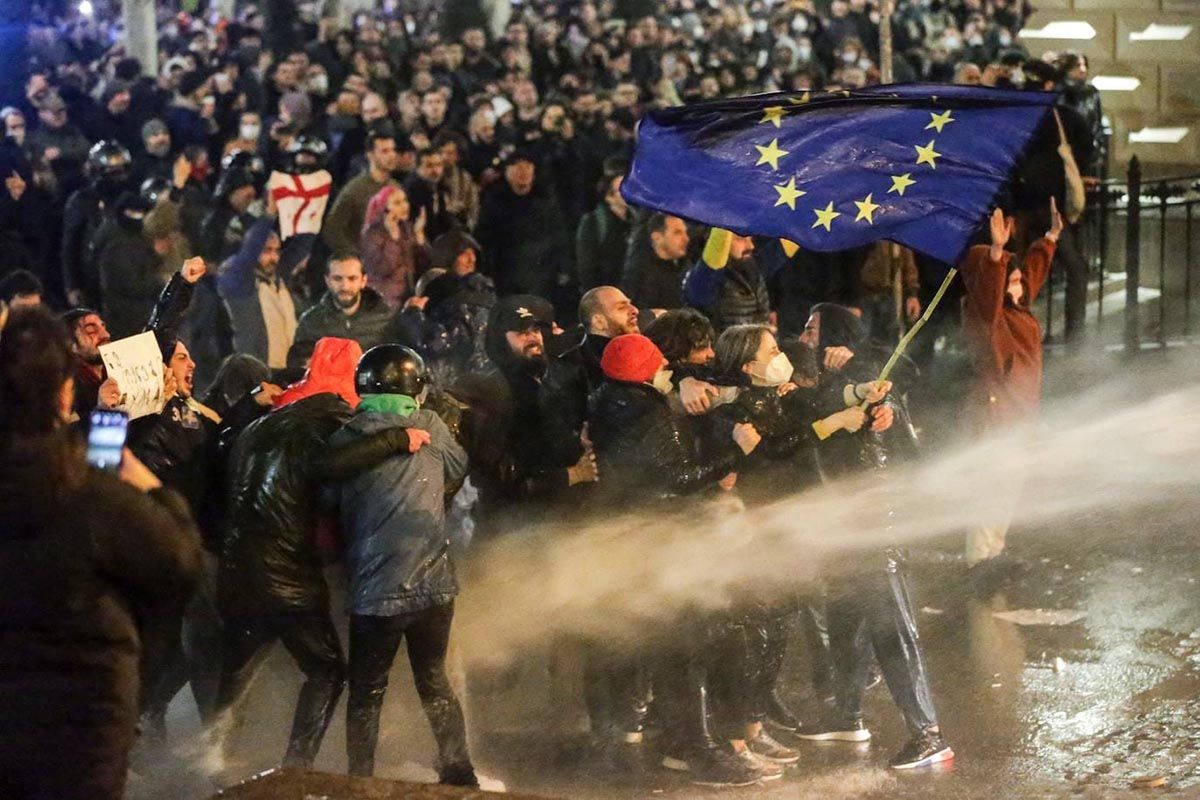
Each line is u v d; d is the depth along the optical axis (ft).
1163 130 98.63
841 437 33.24
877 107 32.71
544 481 34.27
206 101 81.56
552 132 73.61
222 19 107.65
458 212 68.03
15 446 19.30
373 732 29.48
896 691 32.76
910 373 38.52
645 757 33.53
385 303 43.50
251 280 55.47
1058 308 75.51
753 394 32.89
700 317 35.01
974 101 32.65
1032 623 41.52
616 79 90.53
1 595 19.25
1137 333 71.41
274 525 29.50
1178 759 32.45
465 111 80.74
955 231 32.14
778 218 32.09
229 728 31.48
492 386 34.42
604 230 62.34
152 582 19.74
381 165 59.72
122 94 80.33
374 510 28.96
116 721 19.57
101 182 63.67
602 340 34.86
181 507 20.21
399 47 98.89
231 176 59.98
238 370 35.06
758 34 105.50
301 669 30.19
